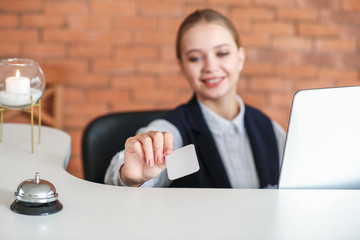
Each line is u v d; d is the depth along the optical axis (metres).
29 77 1.33
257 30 3.05
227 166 1.62
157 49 3.03
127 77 3.04
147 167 1.10
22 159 1.23
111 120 1.77
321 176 1.06
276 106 3.10
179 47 1.72
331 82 3.12
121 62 3.03
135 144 1.07
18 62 1.36
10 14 2.95
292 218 0.89
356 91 1.01
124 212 0.90
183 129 1.57
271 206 0.95
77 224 0.83
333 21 3.07
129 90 3.06
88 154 1.70
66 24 2.98
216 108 1.68
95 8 2.98
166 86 3.06
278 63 3.08
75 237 0.78
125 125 1.79
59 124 2.95
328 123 1.02
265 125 1.71
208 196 1.00
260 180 1.62
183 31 1.68
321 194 1.03
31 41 2.98
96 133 1.72
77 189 1.02
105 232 0.81
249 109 1.71
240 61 1.78
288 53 3.08
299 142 1.03
